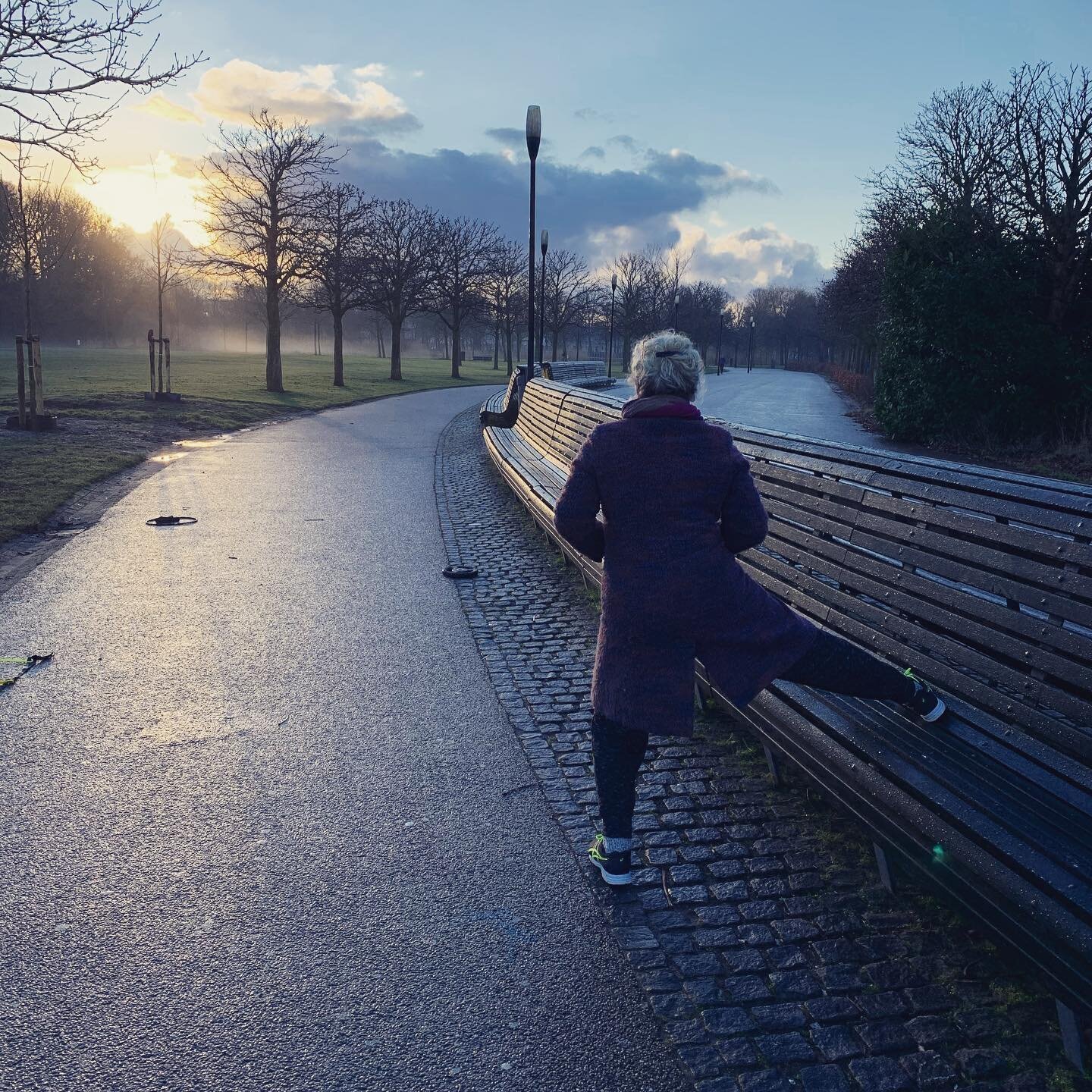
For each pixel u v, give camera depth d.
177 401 23.03
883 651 3.60
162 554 8.13
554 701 4.92
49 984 2.62
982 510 3.12
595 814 3.70
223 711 4.70
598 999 2.59
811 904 3.05
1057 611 2.71
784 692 3.66
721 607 2.88
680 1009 2.55
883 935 2.88
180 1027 2.46
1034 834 2.46
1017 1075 2.29
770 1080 2.28
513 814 3.69
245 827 3.54
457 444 18.25
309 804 3.74
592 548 3.04
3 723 4.50
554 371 32.38
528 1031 2.46
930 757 2.97
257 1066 2.32
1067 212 20.64
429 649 5.75
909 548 3.50
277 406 25.67
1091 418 20.47
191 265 31.78
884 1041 2.41
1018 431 21.25
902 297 22.31
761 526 2.92
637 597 2.87
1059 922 2.17
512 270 61.88
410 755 4.23
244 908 3.01
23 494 10.37
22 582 7.12
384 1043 2.41
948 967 2.71
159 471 13.02
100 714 4.64
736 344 140.75
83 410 20.06
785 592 4.38
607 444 2.92
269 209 31.67
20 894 3.07
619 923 2.95
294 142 31.47
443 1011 2.54
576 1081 2.29
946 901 2.66
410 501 11.23
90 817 3.60
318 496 11.44
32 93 10.09
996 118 23.03
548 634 6.10
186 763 4.10
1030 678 2.83
